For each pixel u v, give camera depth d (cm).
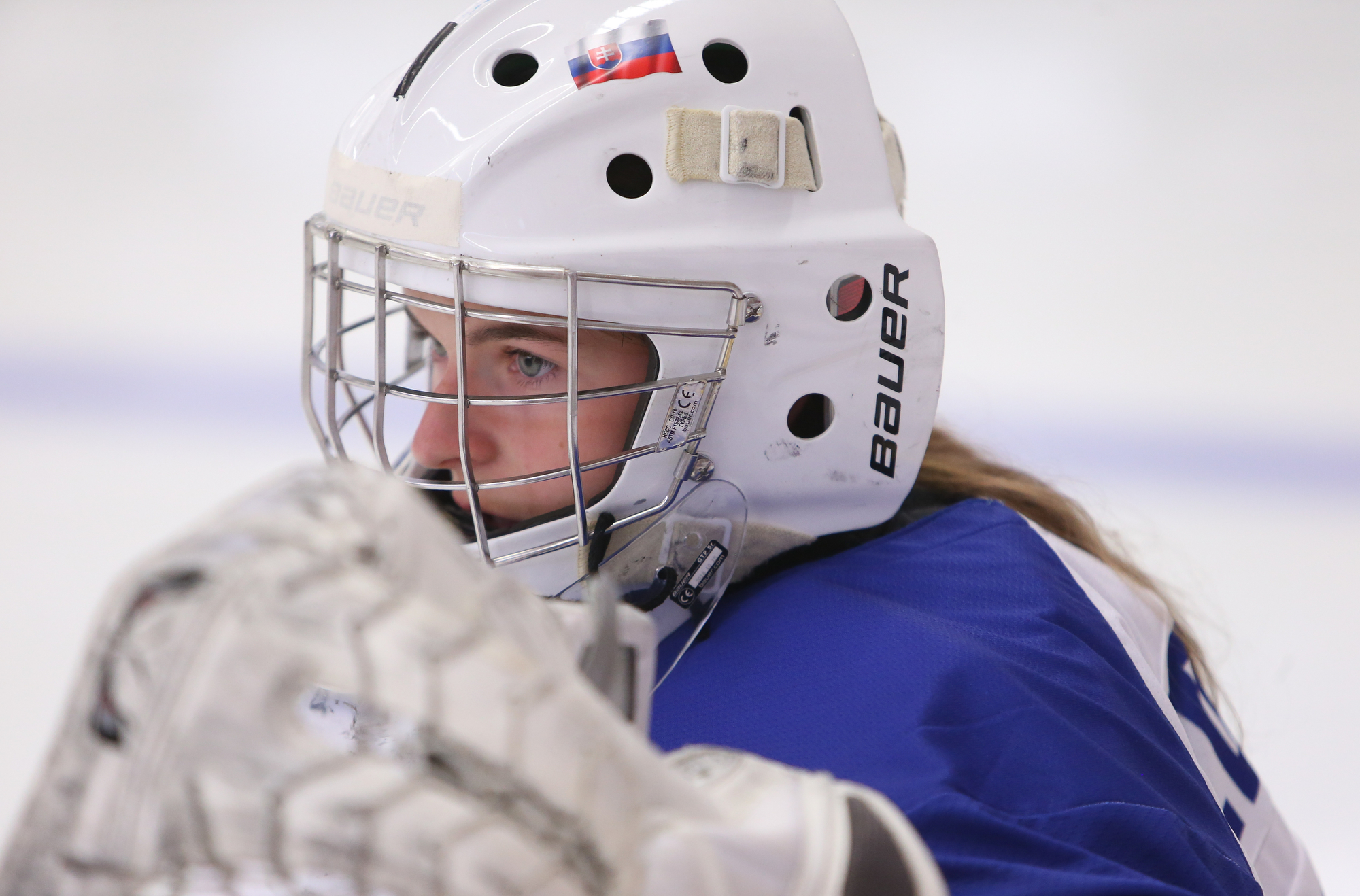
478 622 119
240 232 1314
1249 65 1434
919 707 233
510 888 112
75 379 1045
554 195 256
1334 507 843
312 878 121
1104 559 370
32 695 536
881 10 1512
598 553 268
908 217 1270
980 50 1459
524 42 273
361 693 109
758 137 266
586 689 122
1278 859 329
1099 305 1157
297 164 1412
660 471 269
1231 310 1153
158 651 110
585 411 275
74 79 1505
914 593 278
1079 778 228
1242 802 330
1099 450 920
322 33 1554
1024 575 281
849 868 133
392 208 262
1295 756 540
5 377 1045
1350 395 1040
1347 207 1282
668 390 263
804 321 274
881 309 284
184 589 112
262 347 1122
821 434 291
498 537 271
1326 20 1470
